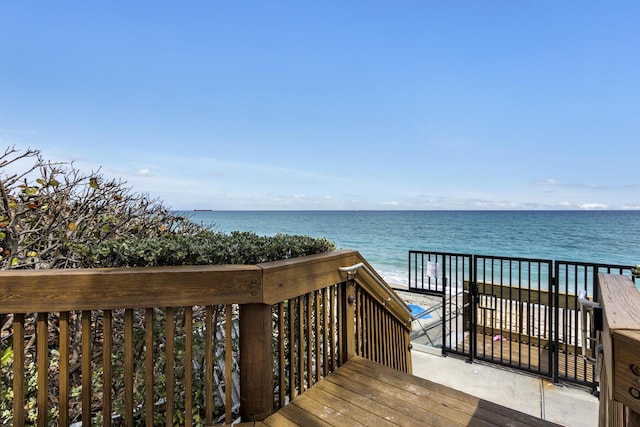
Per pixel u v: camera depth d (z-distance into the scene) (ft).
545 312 15.46
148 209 10.80
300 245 6.45
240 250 5.54
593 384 11.35
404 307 10.16
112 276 4.26
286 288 5.41
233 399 6.30
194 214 13.15
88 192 9.09
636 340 2.28
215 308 6.24
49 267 7.59
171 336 4.64
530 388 11.98
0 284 3.97
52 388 6.77
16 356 4.07
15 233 7.48
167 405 4.63
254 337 5.12
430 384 6.57
